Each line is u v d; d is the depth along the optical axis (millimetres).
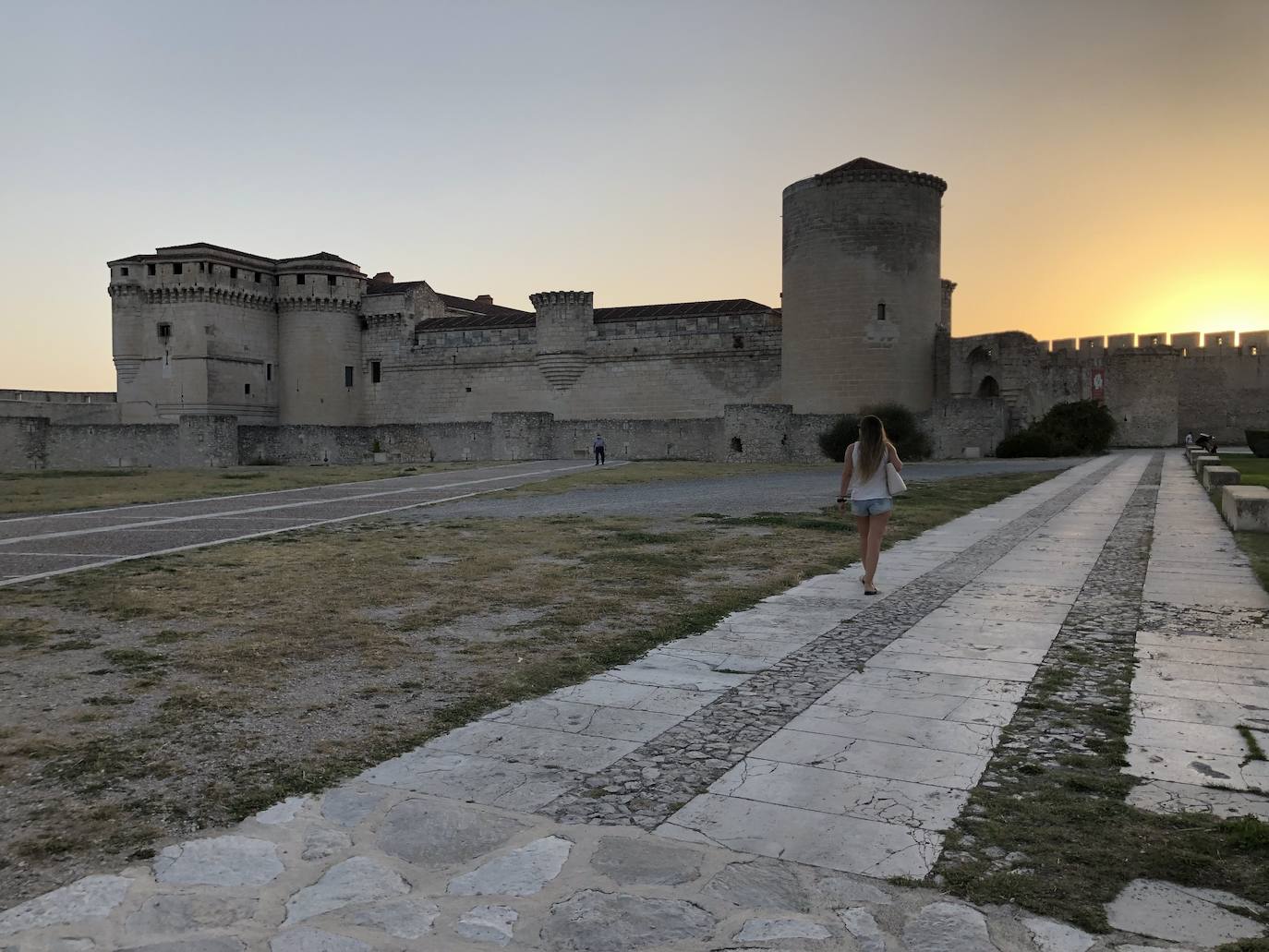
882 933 3412
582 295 63000
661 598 9781
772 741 5383
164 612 9312
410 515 19922
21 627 8688
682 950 3350
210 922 3561
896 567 11602
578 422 53219
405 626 8594
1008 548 13094
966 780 4754
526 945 3402
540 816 4438
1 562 13094
